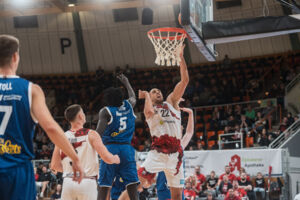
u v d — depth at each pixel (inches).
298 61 848.3
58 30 943.7
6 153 88.4
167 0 720.3
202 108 809.5
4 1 692.7
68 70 963.3
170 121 200.5
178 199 204.7
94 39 955.3
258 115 683.4
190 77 906.7
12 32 928.3
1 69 93.7
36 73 949.8
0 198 86.1
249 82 824.9
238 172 497.7
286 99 722.2
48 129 89.8
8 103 90.4
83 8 750.5
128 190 177.2
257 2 853.2
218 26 295.0
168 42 260.2
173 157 199.5
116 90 181.2
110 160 149.8
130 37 949.2
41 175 563.2
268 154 488.7
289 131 600.7
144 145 735.7
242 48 925.2
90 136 152.8
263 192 475.5
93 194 151.8
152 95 202.8
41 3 733.9
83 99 916.6
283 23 291.3
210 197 472.1
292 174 556.7
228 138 650.8
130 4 738.8
